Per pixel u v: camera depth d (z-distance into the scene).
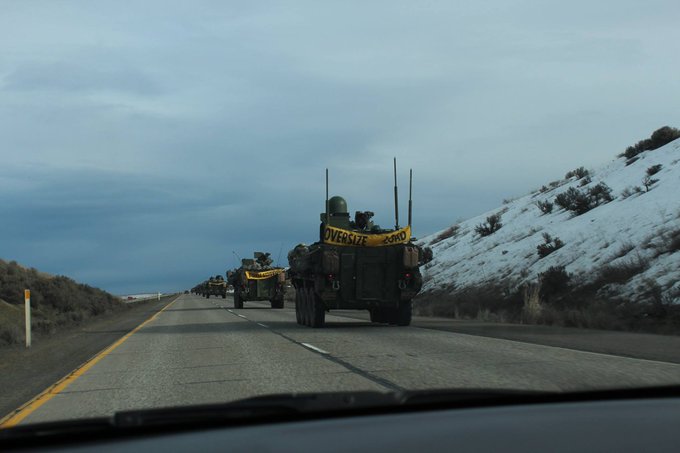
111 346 17.12
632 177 41.09
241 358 12.98
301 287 23.89
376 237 20.95
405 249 20.72
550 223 42.53
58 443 3.79
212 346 15.77
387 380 9.57
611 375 9.55
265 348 14.80
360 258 20.80
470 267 44.19
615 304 23.06
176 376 10.79
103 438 3.87
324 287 20.48
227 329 21.53
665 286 22.41
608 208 37.19
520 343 14.95
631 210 33.88
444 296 40.16
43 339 21.75
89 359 14.20
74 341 19.73
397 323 21.73
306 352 13.73
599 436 3.62
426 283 47.41
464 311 29.66
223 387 9.43
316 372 10.62
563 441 3.50
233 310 39.81
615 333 17.45
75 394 9.45
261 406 4.33
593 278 27.77
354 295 20.83
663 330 17.75
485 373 10.06
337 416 4.29
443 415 4.29
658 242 27.16
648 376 9.38
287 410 4.25
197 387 9.52
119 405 8.39
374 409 4.41
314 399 4.60
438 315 30.33
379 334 18.09
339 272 20.59
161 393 9.16
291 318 28.59
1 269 46.78
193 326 23.98
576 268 30.41
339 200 22.73
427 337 16.88
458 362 11.52
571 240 35.34
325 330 20.03
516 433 3.69
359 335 17.84
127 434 3.93
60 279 56.38
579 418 4.12
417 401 4.59
